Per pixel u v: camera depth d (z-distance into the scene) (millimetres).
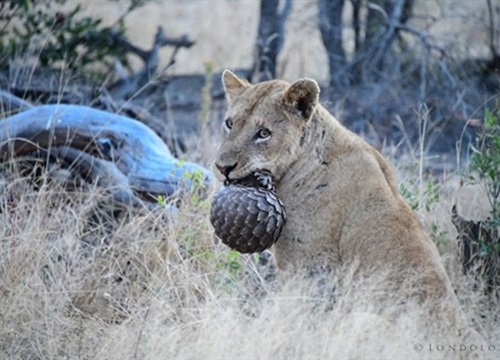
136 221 11797
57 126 12375
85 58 17484
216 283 11094
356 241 9672
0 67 16406
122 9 22359
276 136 9945
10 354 9719
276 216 9562
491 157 11531
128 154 12508
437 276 9492
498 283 11000
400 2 20766
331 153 9961
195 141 15883
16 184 12258
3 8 17078
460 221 11469
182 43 20156
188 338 9562
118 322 10492
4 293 10422
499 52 21672
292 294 9641
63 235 11453
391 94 20125
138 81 19141
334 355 8875
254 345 9086
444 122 18953
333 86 20641
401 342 8914
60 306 10445
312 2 22469
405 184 12773
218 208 9570
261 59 20922
